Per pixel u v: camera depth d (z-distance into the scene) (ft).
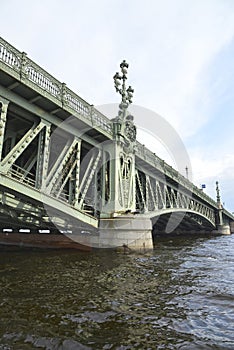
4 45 33.17
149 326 15.67
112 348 13.00
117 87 59.88
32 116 40.27
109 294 22.04
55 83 40.60
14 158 35.27
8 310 17.74
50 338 13.94
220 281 27.63
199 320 16.69
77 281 26.14
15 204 38.24
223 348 13.05
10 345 13.08
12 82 34.47
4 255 42.73
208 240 105.40
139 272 31.50
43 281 25.79
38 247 52.70
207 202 139.13
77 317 16.87
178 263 39.45
